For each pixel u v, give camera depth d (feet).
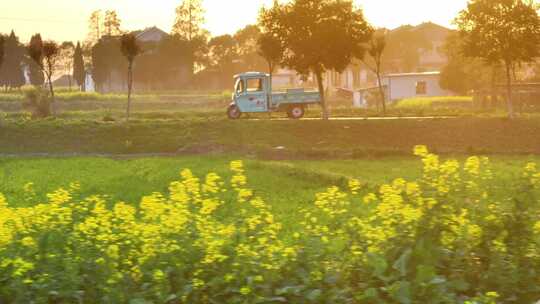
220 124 132.67
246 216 25.73
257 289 21.95
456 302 22.93
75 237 23.15
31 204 60.18
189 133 128.98
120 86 360.69
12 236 23.03
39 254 22.34
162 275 21.76
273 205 57.26
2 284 21.52
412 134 128.26
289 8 143.23
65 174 85.35
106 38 351.05
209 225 23.97
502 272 23.98
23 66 366.63
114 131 130.11
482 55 132.98
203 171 80.64
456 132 127.54
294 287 21.97
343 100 264.52
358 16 142.51
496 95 189.78
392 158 110.42
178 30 380.37
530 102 189.78
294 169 79.82
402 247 23.68
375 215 25.26
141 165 93.81
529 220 24.88
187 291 21.74
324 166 97.09
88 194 66.90
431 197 24.56
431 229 23.98
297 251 23.20
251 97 151.12
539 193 25.64
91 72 386.52
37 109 167.63
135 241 23.32
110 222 24.25
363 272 23.06
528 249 24.81
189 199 24.80
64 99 238.48
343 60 143.13
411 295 22.02
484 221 24.75
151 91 321.32
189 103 238.27
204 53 380.58
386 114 157.48
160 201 24.90
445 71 241.96
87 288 21.68
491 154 114.32
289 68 146.00
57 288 21.31
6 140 126.31
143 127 131.54
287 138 127.34
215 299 21.94
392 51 367.86
